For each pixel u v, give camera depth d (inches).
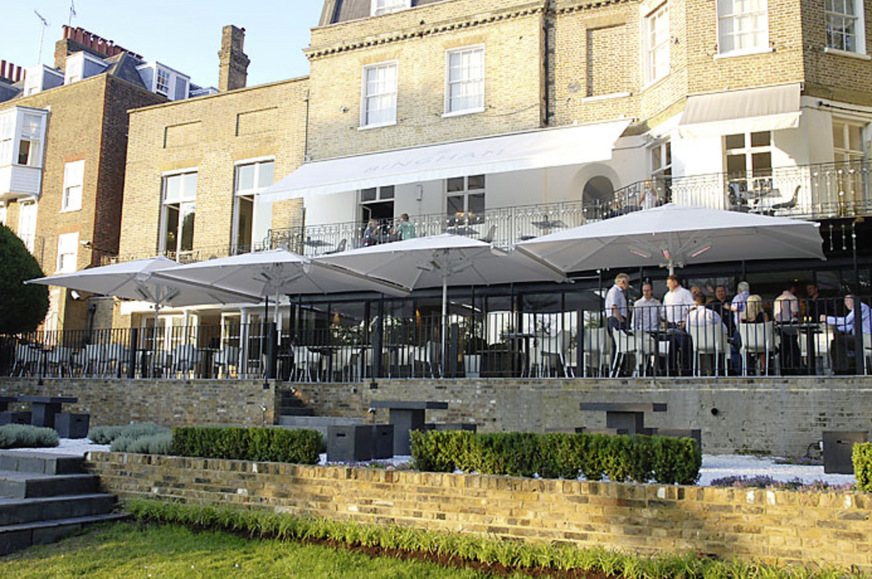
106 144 1203.2
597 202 840.3
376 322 763.4
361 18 992.2
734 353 560.4
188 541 382.3
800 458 474.3
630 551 319.9
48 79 1403.8
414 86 949.8
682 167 770.8
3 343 860.0
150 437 466.9
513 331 727.1
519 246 624.7
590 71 869.8
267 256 708.0
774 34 747.4
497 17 904.9
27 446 542.6
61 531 393.4
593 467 346.6
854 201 710.5
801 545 297.7
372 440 462.3
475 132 904.9
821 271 713.0
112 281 792.3
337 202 975.0
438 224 907.4
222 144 1080.8
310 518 384.5
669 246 599.5
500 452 362.6
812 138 731.4
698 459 338.3
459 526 354.6
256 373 738.8
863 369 486.9
